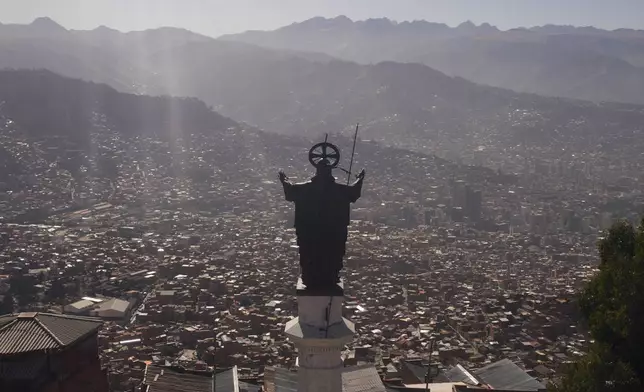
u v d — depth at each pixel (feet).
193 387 134.82
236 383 135.95
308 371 59.47
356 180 61.57
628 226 101.86
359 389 132.36
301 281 60.95
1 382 104.27
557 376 192.34
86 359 115.24
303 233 60.44
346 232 61.05
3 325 111.14
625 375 83.30
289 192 60.85
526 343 243.60
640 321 84.89
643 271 85.56
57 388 107.14
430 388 149.69
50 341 107.86
